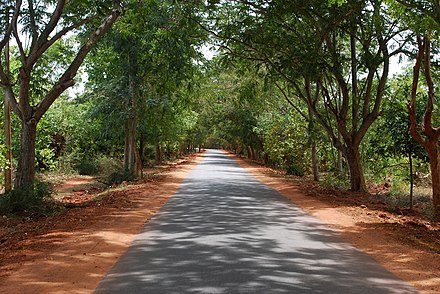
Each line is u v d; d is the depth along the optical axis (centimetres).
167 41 2138
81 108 3116
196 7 1938
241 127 4694
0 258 788
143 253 821
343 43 2298
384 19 1798
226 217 1243
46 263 741
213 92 3459
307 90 2136
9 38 1497
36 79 1789
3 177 2023
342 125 2095
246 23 1912
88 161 3488
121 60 2464
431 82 1316
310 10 1741
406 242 956
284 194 1911
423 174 2378
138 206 1480
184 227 1088
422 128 1352
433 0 1131
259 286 626
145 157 4297
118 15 1501
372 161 2441
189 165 4462
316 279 666
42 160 3014
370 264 764
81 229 1056
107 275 682
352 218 1283
